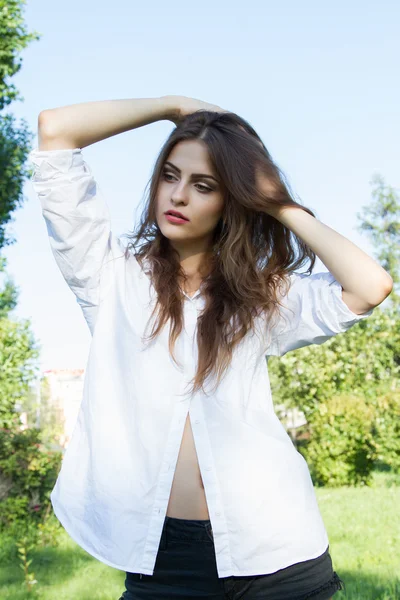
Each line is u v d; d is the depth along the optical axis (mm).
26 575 5715
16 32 12203
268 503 1875
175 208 2055
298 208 2098
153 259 2107
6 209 13375
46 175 1964
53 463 8938
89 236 2023
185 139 2072
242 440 1916
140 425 1914
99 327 2027
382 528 7223
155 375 1943
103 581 5805
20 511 8305
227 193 2092
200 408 1925
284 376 11930
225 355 1953
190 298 2066
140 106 2139
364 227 22094
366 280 1994
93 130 2031
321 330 2074
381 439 11180
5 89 12539
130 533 1869
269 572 1848
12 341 9523
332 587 1948
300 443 12164
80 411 2029
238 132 2061
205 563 1869
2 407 9164
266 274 2145
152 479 1882
